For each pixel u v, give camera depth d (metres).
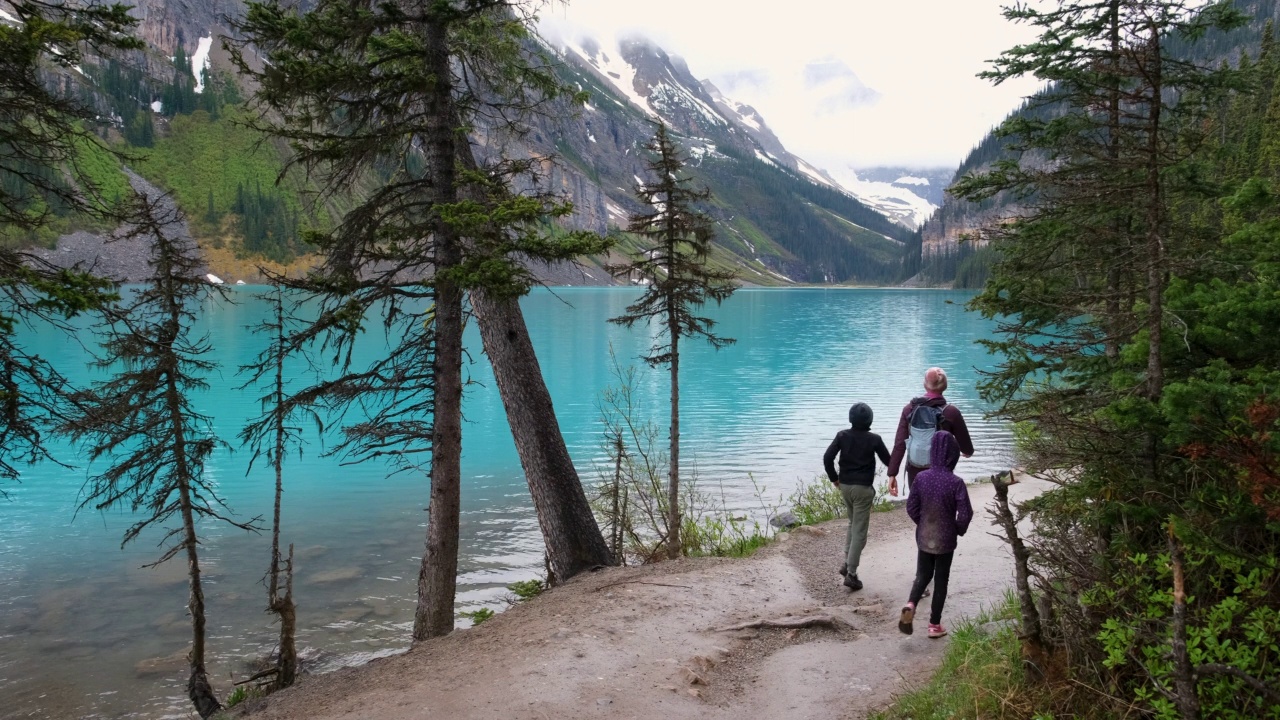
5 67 7.71
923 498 7.85
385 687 7.52
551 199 9.41
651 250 14.16
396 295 9.95
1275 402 3.98
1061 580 5.68
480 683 7.16
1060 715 5.13
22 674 13.80
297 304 9.87
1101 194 5.61
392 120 9.74
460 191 10.22
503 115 11.18
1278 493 3.91
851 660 7.68
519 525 21.98
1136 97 5.18
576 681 7.09
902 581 10.04
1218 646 4.20
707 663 7.62
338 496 25.86
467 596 16.73
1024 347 6.74
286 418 10.45
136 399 10.55
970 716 5.57
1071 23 5.90
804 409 40.91
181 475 11.12
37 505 25.17
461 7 9.59
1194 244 5.73
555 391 48.50
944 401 9.09
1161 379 4.91
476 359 65.31
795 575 10.57
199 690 11.61
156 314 10.72
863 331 97.06
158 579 18.38
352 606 16.64
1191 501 4.69
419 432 10.70
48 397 9.41
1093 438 5.38
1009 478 5.53
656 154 13.54
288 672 11.40
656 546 15.28
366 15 8.85
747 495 23.70
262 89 8.48
